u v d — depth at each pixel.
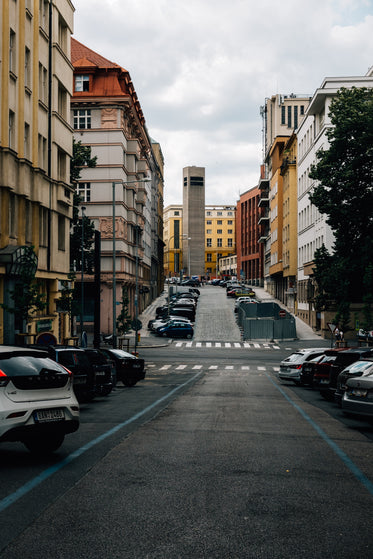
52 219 33.78
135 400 18.67
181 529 5.52
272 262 94.31
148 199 86.06
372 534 5.45
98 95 58.12
